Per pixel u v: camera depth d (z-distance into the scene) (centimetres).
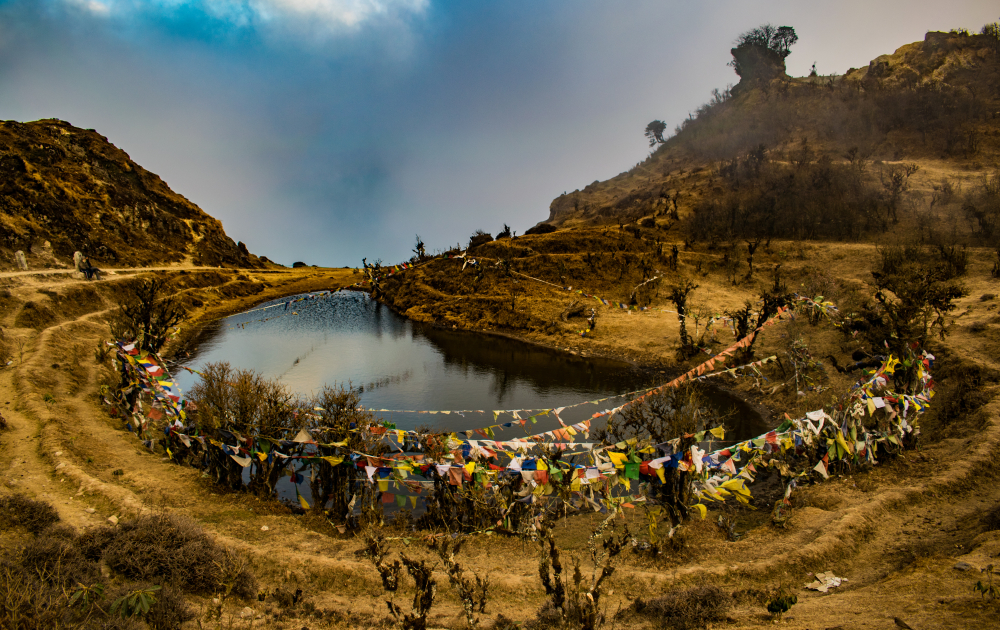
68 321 4672
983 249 6150
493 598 1409
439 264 8212
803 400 3366
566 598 1289
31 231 6669
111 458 2148
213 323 6244
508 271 7362
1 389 2805
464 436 1772
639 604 1347
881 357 2764
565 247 8338
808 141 13125
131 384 2436
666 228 9594
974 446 2158
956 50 14938
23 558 1168
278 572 1473
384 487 1903
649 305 6462
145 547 1311
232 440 1952
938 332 3584
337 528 1859
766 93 16788
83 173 8919
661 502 1909
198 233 10150
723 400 3753
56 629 897
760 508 2147
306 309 7562
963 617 1078
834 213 8425
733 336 4912
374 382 4225
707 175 12662
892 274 5138
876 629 1090
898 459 2200
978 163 10000
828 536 1689
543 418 3391
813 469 1880
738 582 1506
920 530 1720
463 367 4803
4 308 4344
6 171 7356
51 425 2298
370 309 7831
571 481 1520
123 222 8638
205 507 1838
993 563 1362
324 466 1978
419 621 969
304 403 2386
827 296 5519
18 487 1777
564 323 6088
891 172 9650
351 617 1283
